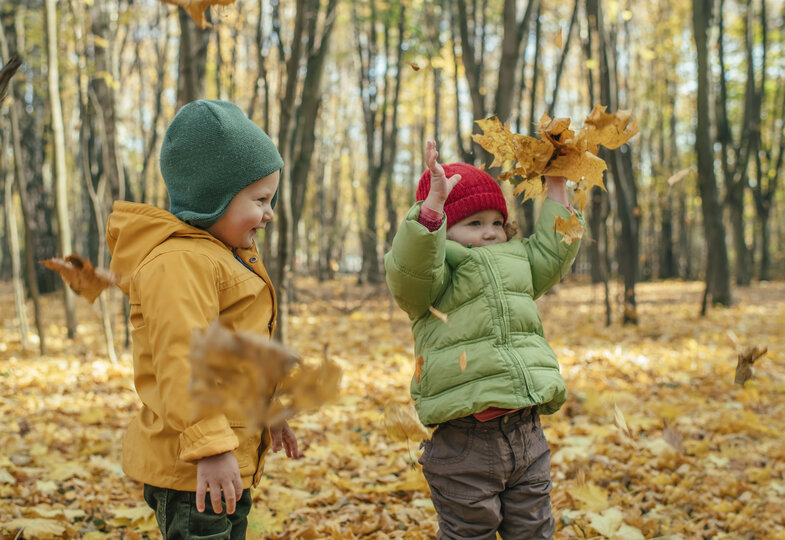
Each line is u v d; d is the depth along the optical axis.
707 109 10.36
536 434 2.10
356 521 2.94
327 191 30.70
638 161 24.56
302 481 3.31
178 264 1.64
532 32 15.78
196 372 1.10
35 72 12.74
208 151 1.74
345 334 9.23
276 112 14.73
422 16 12.73
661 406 4.49
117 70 7.37
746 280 20.34
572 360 6.63
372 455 3.88
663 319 10.62
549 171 2.01
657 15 21.20
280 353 1.11
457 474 2.01
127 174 12.70
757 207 22.84
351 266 39.56
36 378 5.82
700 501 3.06
